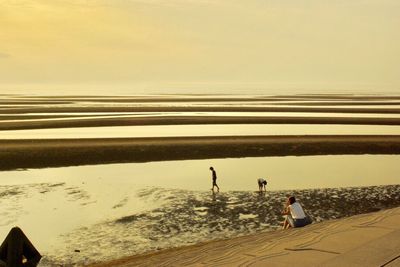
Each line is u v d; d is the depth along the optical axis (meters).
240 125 55.88
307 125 56.28
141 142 41.19
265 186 24.77
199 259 7.02
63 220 18.48
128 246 15.36
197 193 23.41
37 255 6.38
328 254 5.36
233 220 18.69
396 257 4.93
